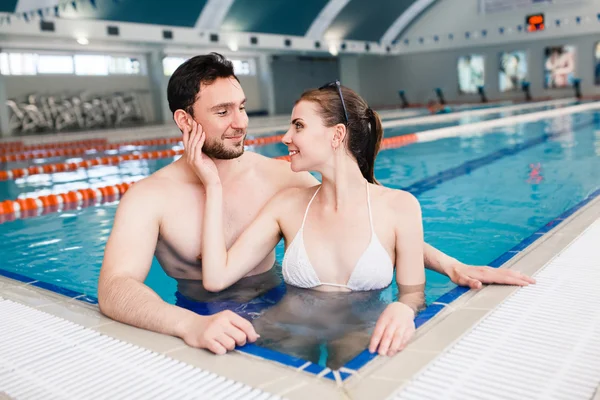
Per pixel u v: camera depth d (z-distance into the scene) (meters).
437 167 6.25
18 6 13.09
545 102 19.39
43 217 4.65
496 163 6.21
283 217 2.08
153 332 1.69
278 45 19.97
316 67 24.97
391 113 19.00
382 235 1.94
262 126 14.52
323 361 1.52
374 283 1.99
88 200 5.47
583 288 1.83
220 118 1.96
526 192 4.49
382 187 2.01
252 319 1.88
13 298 2.14
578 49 21.38
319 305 1.95
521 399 1.18
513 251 2.39
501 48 22.98
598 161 5.80
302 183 2.36
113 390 1.35
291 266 2.05
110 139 12.38
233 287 2.23
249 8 17.66
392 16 22.94
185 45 17.70
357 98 1.91
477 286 1.91
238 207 2.22
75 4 13.83
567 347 1.42
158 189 2.09
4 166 8.35
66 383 1.41
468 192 4.64
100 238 3.82
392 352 1.44
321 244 2.00
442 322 1.63
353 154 1.93
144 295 1.75
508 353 1.40
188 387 1.34
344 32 22.16
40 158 9.44
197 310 2.01
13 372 1.48
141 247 1.96
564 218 2.92
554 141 7.85
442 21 24.02
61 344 1.65
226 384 1.34
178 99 1.96
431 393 1.23
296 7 18.75
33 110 16.41
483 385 1.25
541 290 1.84
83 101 17.53
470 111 16.84
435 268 2.12
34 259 3.30
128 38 15.80
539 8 21.77
